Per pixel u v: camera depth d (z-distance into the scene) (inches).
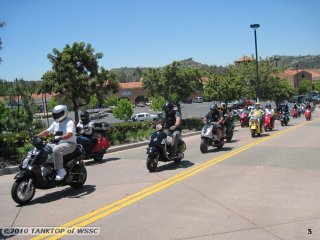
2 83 979.3
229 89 1429.6
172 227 241.6
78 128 510.3
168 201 300.4
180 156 463.5
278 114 1349.7
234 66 1820.9
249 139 738.8
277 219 248.5
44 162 323.0
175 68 1157.7
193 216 260.8
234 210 269.9
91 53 808.3
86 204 305.6
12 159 524.4
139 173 426.3
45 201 322.3
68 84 764.6
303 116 1786.4
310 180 357.1
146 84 1194.0
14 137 536.7
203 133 570.6
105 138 534.0
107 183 380.5
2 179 437.7
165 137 438.0
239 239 217.6
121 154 601.0
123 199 313.1
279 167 427.5
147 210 279.6
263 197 300.4
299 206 274.4
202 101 3939.5
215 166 445.7
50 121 1827.0
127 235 231.8
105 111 3016.7
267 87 1731.1
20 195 313.3
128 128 772.0
